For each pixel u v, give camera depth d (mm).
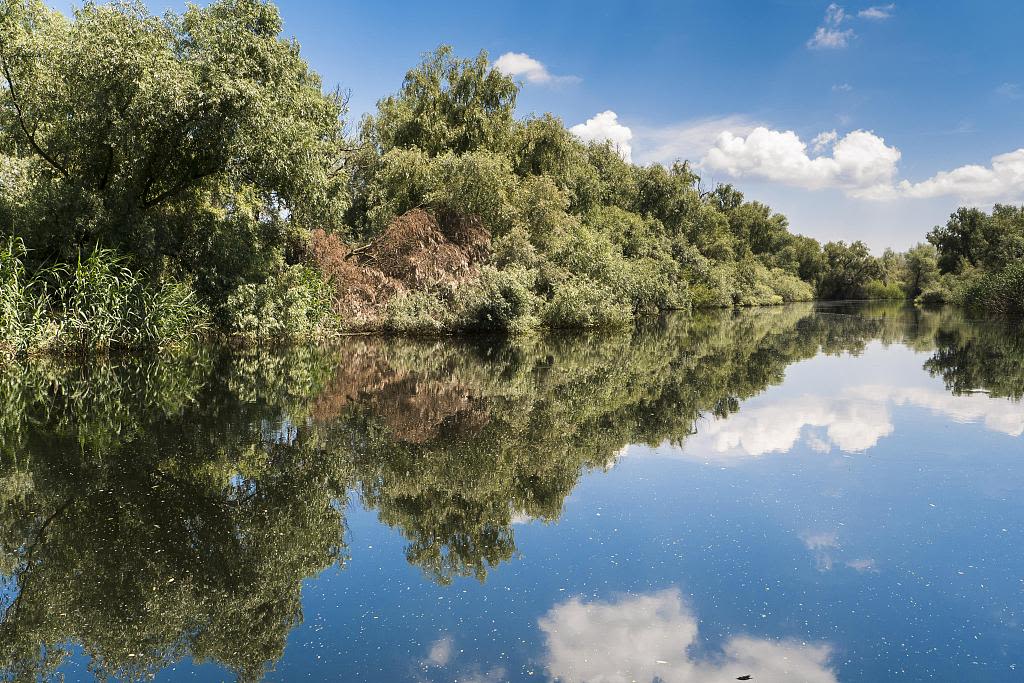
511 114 31797
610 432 9281
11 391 11164
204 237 18156
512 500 6375
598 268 28344
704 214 63312
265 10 19703
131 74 14664
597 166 51219
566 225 29172
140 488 6277
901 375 15227
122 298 14414
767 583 4605
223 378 13297
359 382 13289
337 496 6285
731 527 5684
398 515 5902
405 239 23422
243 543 5168
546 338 24453
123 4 15109
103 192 16344
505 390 12719
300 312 18453
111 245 15680
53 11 17188
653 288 39469
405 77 30078
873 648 3756
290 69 19609
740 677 3459
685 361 18047
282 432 8703
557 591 4496
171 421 9172
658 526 5699
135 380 12539
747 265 64625
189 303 16656
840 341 24234
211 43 16516
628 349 21000
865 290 84250
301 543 5230
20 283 13797
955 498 6438
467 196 25406
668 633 3928
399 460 7555
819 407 11297
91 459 7172
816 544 5301
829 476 7199
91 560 4805
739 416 10508
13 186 14883
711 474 7293
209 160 17219
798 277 82938
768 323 34875
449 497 6410
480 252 25000
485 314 23484
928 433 9266
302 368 15219
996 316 40375
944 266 69500
